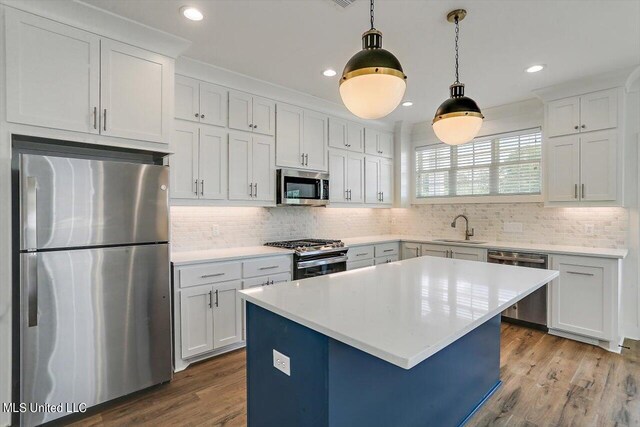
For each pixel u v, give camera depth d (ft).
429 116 14.87
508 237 13.64
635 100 10.58
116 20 7.16
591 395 7.55
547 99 11.55
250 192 10.87
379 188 15.55
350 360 4.36
